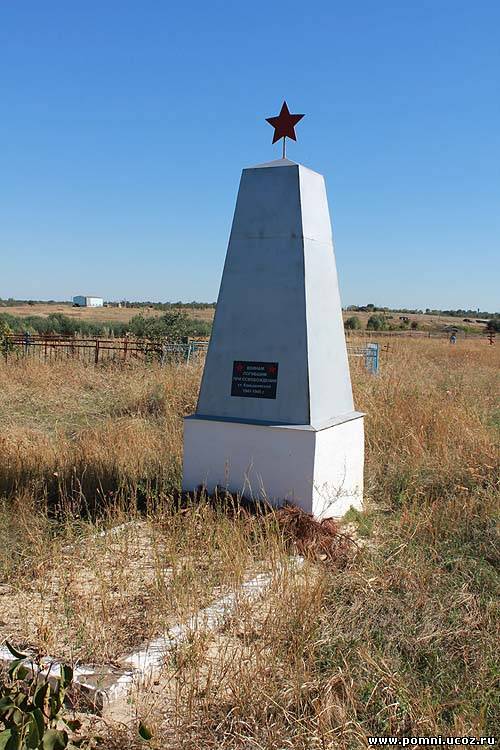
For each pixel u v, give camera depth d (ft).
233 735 11.65
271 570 17.35
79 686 12.62
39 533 19.77
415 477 25.64
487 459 26.71
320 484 21.29
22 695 10.92
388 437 30.68
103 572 17.47
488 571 17.99
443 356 100.22
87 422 37.04
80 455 27.25
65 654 13.75
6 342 61.87
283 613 14.98
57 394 47.37
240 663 12.90
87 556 18.45
